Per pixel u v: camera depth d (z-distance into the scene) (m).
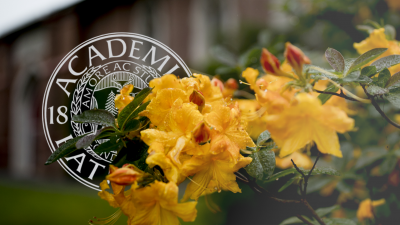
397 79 0.72
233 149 0.70
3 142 6.65
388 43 0.78
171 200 0.67
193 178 0.70
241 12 3.64
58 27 5.31
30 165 6.15
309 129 0.70
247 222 1.10
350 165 0.93
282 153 0.70
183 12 4.40
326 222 0.80
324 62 1.07
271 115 0.70
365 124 0.98
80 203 3.28
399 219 0.85
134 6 4.54
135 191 0.68
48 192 4.09
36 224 2.78
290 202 0.74
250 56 1.02
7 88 6.52
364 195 0.93
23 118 6.30
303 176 0.73
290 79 0.74
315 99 0.68
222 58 1.07
